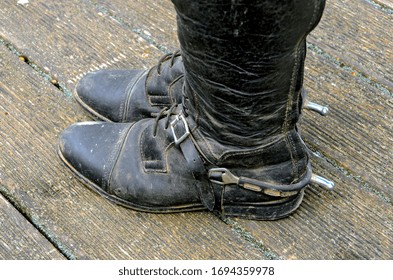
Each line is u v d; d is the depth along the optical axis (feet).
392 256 3.39
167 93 3.84
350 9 4.84
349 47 4.57
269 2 2.47
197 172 3.35
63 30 4.73
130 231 3.51
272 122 3.10
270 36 2.60
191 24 2.70
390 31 4.68
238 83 2.84
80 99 4.12
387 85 4.32
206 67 2.85
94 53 4.58
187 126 3.30
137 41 4.67
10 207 3.60
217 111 3.06
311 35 4.66
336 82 4.35
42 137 3.99
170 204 3.52
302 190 3.57
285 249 3.44
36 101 4.21
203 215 3.60
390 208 3.63
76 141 3.67
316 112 3.93
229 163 3.28
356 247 3.44
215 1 2.52
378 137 4.00
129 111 3.95
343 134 4.02
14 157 3.87
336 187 3.73
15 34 4.69
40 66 4.47
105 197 3.62
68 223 3.54
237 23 2.56
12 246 3.43
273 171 3.33
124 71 4.18
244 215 3.53
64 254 3.43
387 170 3.82
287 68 2.84
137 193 3.48
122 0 4.98
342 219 3.57
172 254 3.42
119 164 3.52
